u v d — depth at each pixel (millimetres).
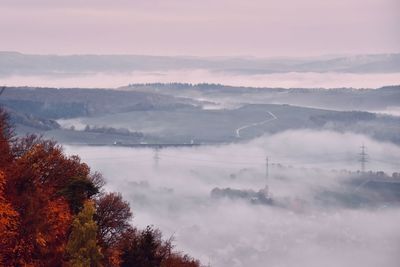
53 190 92250
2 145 94438
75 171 99188
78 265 81938
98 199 105938
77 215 86438
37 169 92938
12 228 78625
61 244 83938
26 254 79375
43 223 82188
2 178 81188
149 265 103750
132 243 103125
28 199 82875
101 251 93625
